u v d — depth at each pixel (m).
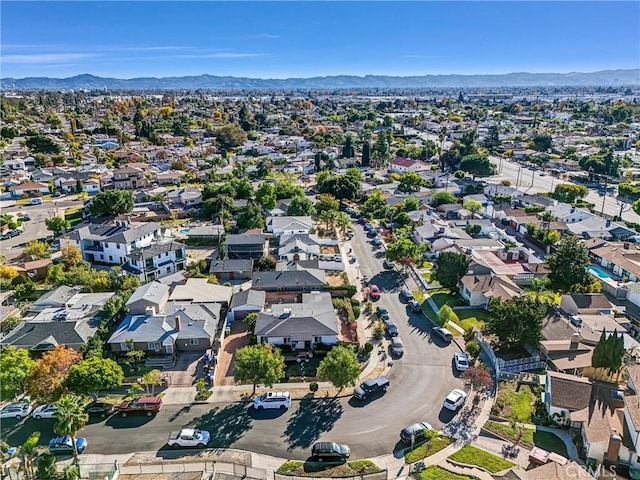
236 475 39.66
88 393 47.38
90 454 42.22
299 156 196.38
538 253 93.50
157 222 112.44
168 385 52.06
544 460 39.97
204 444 43.06
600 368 51.78
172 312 62.47
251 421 46.50
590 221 103.31
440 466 40.25
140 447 43.12
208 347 58.72
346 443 43.44
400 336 62.12
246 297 68.25
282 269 80.00
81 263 82.12
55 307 65.94
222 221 109.25
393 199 125.00
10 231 105.38
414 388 51.34
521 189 145.50
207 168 171.00
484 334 62.28
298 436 44.38
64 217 117.94
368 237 102.31
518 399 49.22
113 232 88.19
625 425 42.59
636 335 62.38
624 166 174.62
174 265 82.62
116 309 62.84
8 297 72.88
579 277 71.06
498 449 42.44
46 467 37.78
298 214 110.44
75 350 56.34
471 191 139.50
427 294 74.44
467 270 74.62
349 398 49.94
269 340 59.28
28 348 55.75
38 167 169.75
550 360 54.38
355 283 78.56
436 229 97.81
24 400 49.00
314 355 58.12
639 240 96.38
